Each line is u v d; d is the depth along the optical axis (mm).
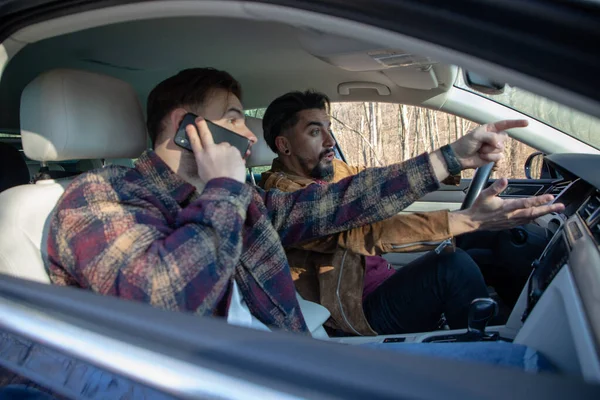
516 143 2738
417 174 1470
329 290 1686
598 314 820
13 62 1805
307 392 493
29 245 1157
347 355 524
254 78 2322
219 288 1005
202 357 555
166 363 562
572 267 1029
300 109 1983
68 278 1082
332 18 590
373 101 2607
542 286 1266
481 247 2344
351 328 1686
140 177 1214
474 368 484
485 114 2342
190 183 1265
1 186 1984
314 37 1283
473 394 449
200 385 532
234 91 1303
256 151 2416
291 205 1581
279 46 1831
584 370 758
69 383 626
